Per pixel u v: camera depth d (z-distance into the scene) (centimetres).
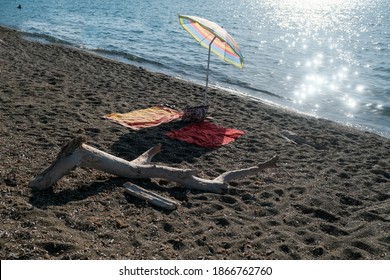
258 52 2042
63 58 1490
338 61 1917
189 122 916
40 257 432
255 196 628
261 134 903
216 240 502
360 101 1359
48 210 520
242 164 746
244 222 550
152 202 564
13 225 477
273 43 2303
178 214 553
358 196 663
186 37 2281
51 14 2927
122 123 871
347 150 867
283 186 670
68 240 462
